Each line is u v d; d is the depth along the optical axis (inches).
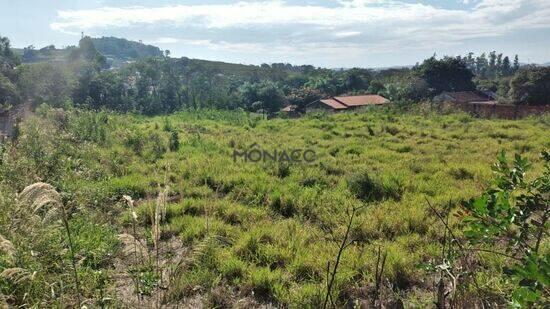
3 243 157.2
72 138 535.2
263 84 2721.5
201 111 1123.3
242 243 225.0
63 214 155.6
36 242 187.5
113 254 219.5
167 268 195.8
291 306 170.7
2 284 165.0
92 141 560.4
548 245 153.8
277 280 191.8
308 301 168.1
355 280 191.5
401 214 265.3
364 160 445.4
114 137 603.5
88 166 406.9
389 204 292.2
